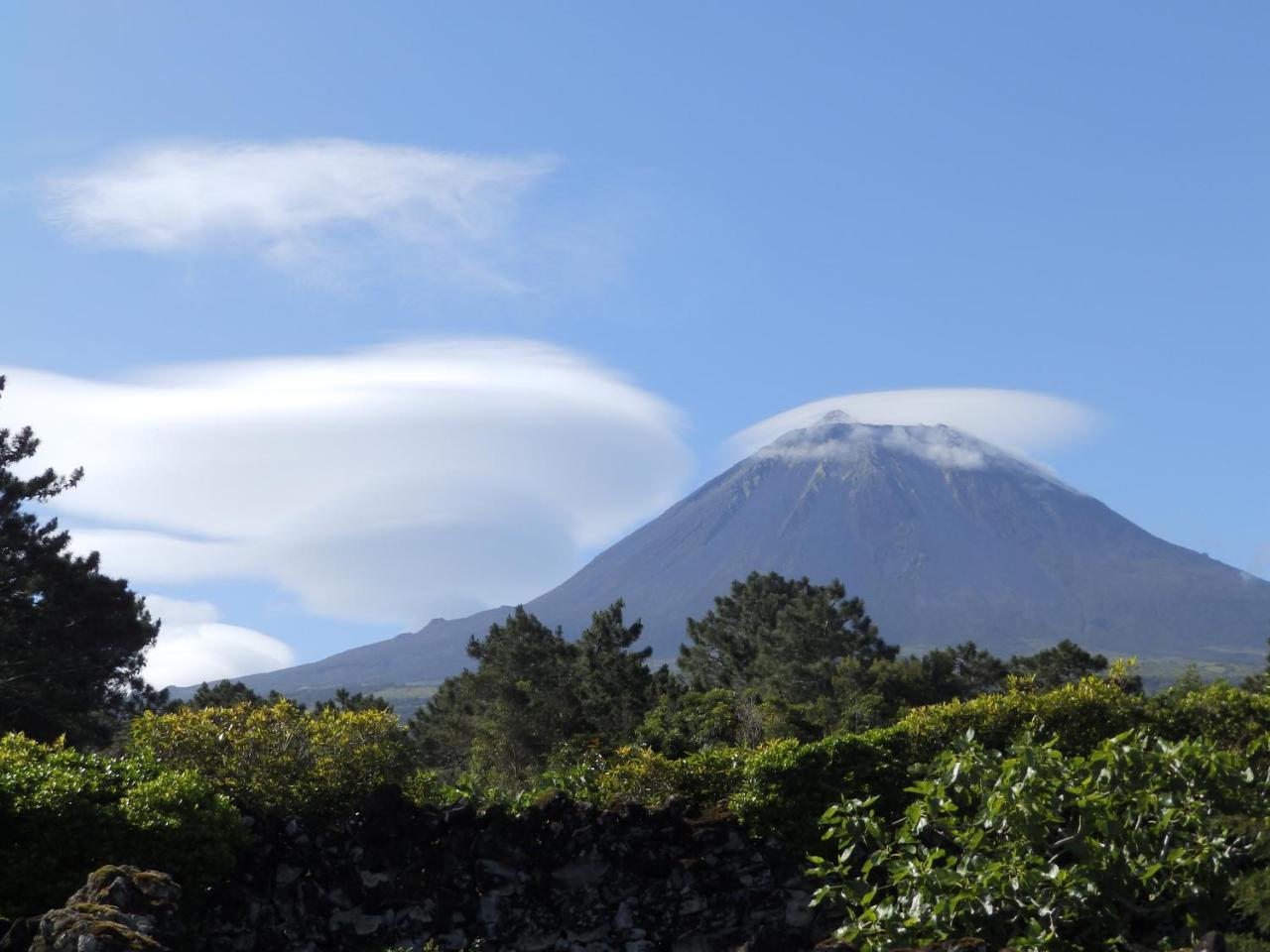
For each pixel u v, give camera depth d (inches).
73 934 378.6
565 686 1800.0
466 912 663.8
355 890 650.2
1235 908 521.7
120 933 379.2
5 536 1382.9
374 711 730.2
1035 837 571.2
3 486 1409.9
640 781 758.5
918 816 606.9
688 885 695.7
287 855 645.9
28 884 540.4
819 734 1392.7
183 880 583.2
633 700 1721.2
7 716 1290.6
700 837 714.8
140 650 1512.1
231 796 660.1
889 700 1972.2
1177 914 558.9
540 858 687.7
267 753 683.4
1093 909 549.0
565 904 680.4
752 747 1300.4
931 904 553.0
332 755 689.0
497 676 1940.2
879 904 578.2
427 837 673.6
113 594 1449.3
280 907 634.2
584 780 781.3
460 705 2144.4
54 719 1314.0
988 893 547.8
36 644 1355.8
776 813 719.7
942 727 813.9
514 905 673.0
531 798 724.7
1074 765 617.9
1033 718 822.5
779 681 2304.4
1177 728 843.4
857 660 2290.8
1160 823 569.6
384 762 700.7
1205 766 614.5
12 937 407.2
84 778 587.8
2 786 554.9
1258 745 691.4
